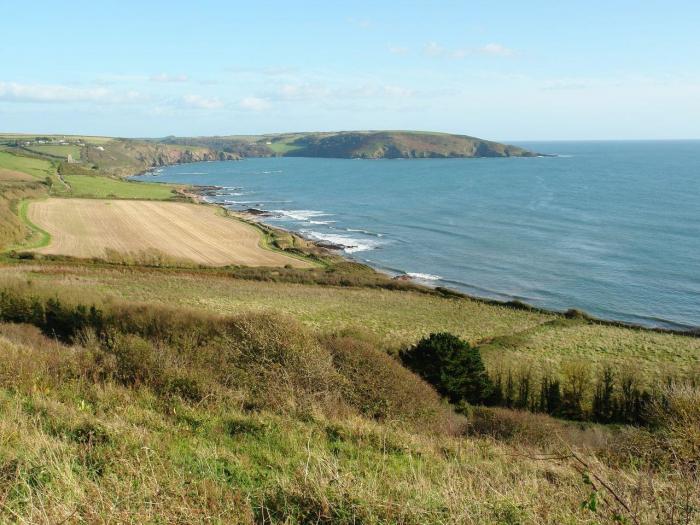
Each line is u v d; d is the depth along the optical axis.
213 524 4.74
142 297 38.66
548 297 52.56
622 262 64.06
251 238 75.88
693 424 8.66
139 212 90.94
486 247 73.56
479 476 6.72
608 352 34.88
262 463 7.00
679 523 4.49
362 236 82.00
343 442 8.73
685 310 48.50
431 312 43.97
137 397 9.98
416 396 15.09
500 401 22.89
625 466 8.25
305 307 42.19
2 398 8.54
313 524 4.86
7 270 44.47
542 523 4.95
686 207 102.69
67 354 12.46
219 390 11.05
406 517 4.88
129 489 4.93
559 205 108.44
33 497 4.87
